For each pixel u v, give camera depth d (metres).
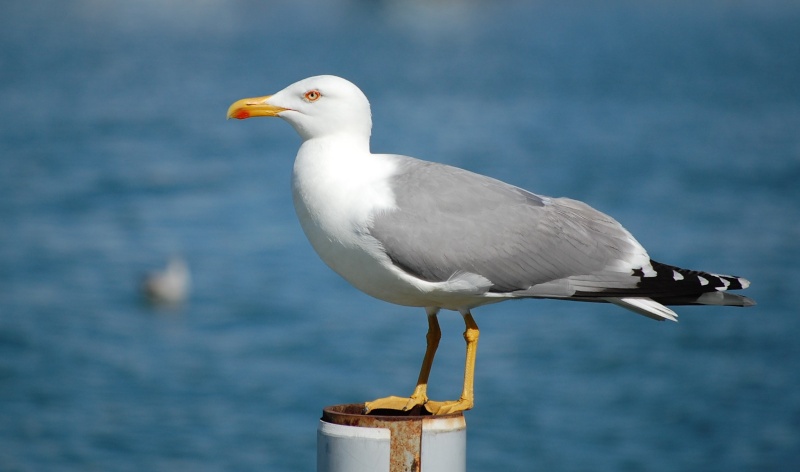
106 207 31.12
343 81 6.46
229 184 34.47
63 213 30.34
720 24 143.12
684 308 22.23
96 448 15.69
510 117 50.25
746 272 23.81
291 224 29.48
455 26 130.50
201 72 71.75
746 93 61.25
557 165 36.91
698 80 68.88
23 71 70.62
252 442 15.81
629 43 104.75
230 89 62.06
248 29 120.19
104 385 18.16
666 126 47.19
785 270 23.97
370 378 18.17
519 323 21.23
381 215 6.24
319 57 83.94
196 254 26.47
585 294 6.63
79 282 24.06
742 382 18.23
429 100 57.00
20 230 28.27
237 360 19.36
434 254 6.28
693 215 29.14
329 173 6.34
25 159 37.84
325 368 18.73
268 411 16.91
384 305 22.48
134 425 16.41
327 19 141.62
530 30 124.56
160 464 15.15
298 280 24.38
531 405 17.03
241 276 24.64
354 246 6.29
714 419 16.73
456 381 17.94
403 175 6.46
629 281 6.64
